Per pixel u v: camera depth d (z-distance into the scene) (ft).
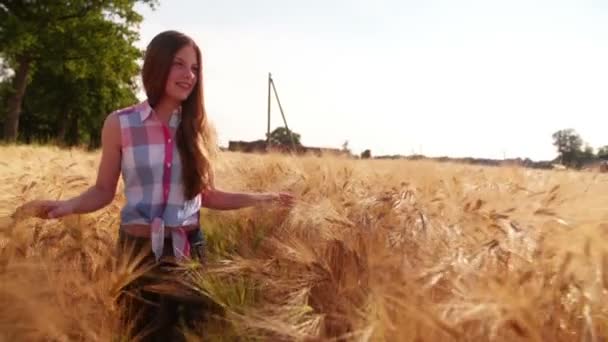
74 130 161.27
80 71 110.22
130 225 9.12
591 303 5.46
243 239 10.22
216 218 11.78
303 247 7.54
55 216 8.91
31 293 6.57
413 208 8.49
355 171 14.34
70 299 7.00
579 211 7.48
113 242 9.53
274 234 9.53
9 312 6.42
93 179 14.10
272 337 6.50
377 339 5.59
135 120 9.24
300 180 12.78
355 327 6.08
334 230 8.14
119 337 7.20
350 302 6.46
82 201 9.31
